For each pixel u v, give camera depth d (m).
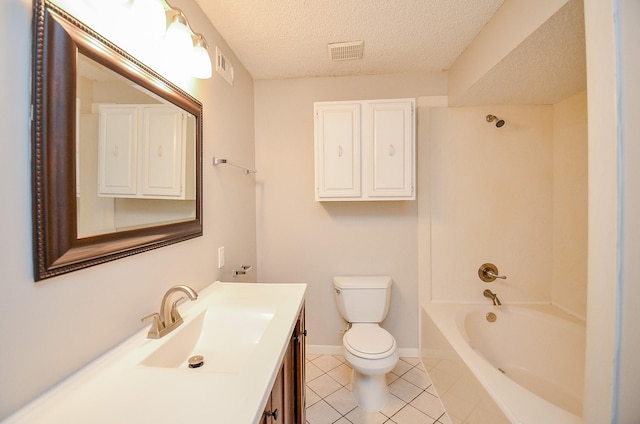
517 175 2.09
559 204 2.02
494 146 2.10
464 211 2.13
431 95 2.12
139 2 0.81
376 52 1.83
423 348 2.11
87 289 0.72
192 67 1.09
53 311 0.64
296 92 2.21
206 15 1.43
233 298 1.24
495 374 1.31
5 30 0.54
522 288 2.12
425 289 2.17
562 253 1.99
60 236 0.63
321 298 2.24
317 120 1.94
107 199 0.77
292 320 1.02
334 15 1.46
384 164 1.91
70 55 0.65
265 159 2.24
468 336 1.90
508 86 1.73
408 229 2.18
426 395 1.76
